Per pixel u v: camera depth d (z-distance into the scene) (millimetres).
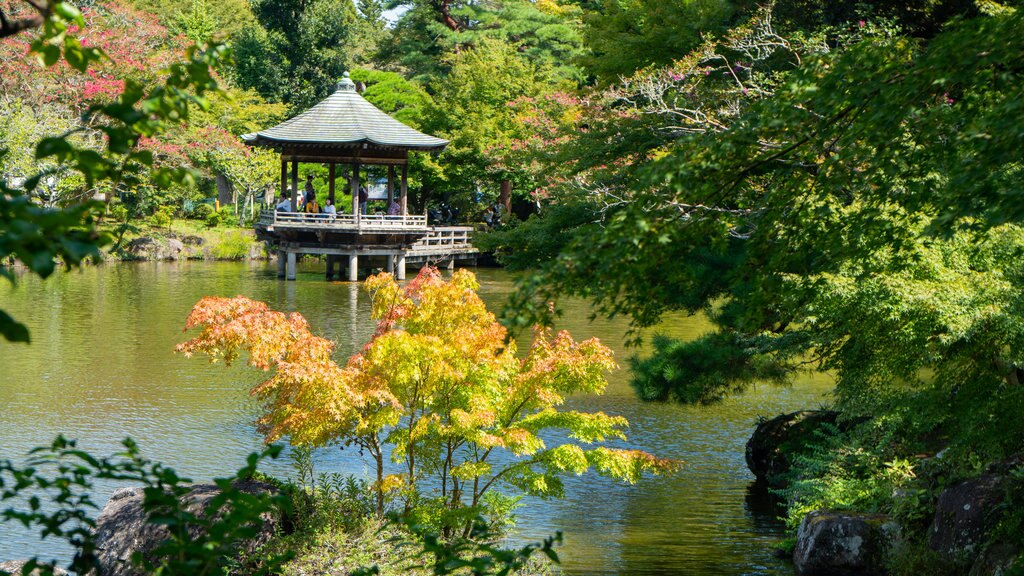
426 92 60094
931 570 10227
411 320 11812
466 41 64250
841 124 5914
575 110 24641
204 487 10625
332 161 43344
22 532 11781
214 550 3459
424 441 11797
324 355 11359
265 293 37844
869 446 13508
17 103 35844
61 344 25641
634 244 5125
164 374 22125
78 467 3748
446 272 49250
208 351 11188
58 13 3184
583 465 11281
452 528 11320
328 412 10914
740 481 15367
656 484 15102
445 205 58438
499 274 48594
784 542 11883
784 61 18031
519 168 25375
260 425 11734
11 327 2398
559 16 63375
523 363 12062
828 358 13344
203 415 18375
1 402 18828
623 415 19594
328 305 34656
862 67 5559
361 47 78875
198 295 36594
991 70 5555
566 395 21391
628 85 19859
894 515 11367
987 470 10797
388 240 44562
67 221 2639
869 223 6402
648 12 21891
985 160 5285
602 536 12461
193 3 67062
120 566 9867
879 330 10133
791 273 10055
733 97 17578
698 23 20219
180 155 49562
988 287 9898
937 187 7262
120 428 17172
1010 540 9562
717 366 15312
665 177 5410
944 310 9523
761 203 6332
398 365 10992
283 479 14516
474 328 11820
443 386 11555
